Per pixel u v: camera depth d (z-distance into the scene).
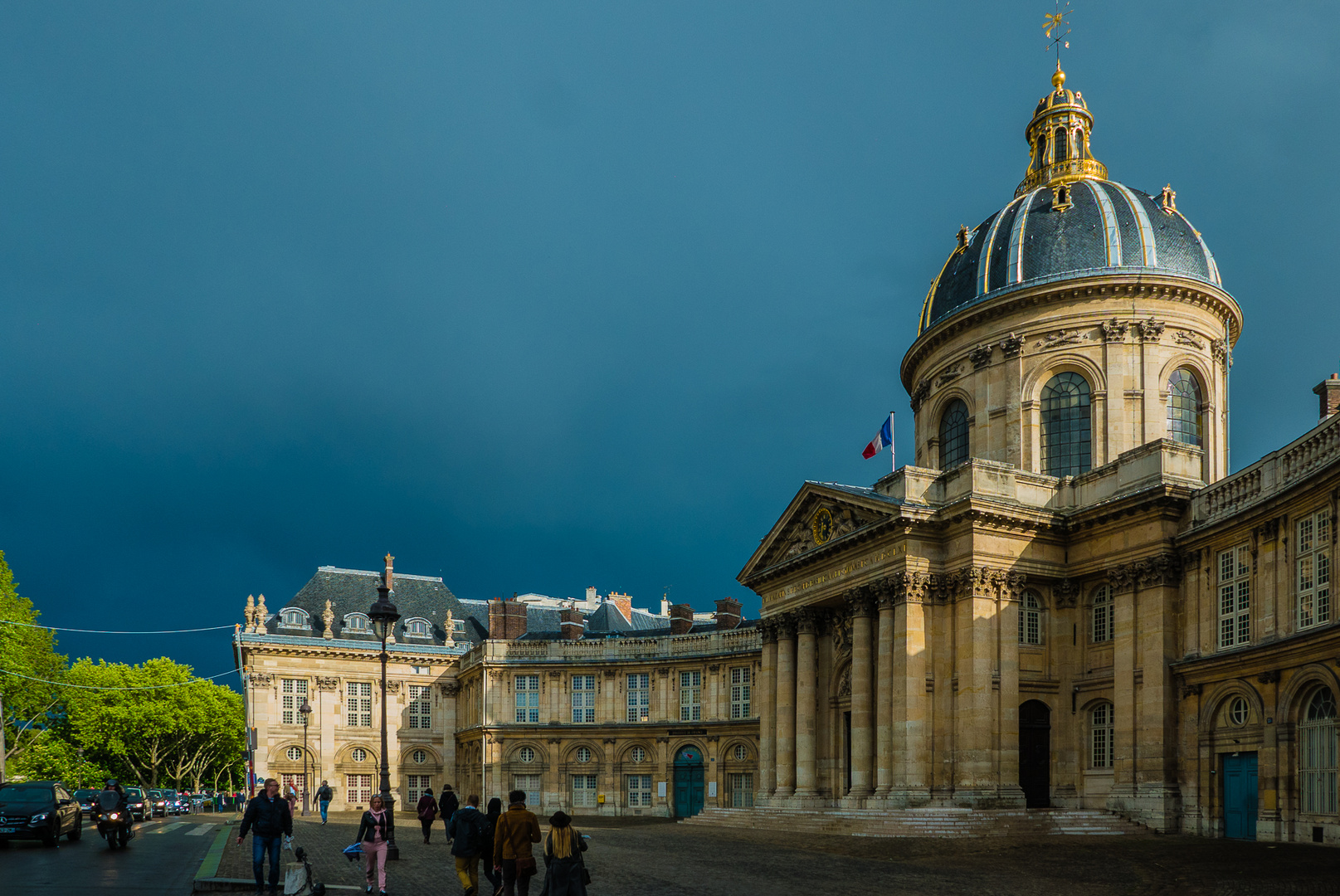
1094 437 36.16
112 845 25.17
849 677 36.22
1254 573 26.00
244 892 16.72
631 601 67.75
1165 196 39.75
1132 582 29.78
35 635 54.03
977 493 31.52
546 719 57.22
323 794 42.56
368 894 16.44
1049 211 39.22
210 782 90.56
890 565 32.38
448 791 26.88
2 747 50.91
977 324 38.97
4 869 19.84
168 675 74.81
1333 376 31.97
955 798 30.12
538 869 21.22
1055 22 45.03
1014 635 30.97
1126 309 36.62
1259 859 20.38
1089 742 31.19
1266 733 24.89
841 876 19.56
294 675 61.22
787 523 38.16
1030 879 18.98
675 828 35.56
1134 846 24.14
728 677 53.34
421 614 67.88
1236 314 38.34
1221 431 37.56
